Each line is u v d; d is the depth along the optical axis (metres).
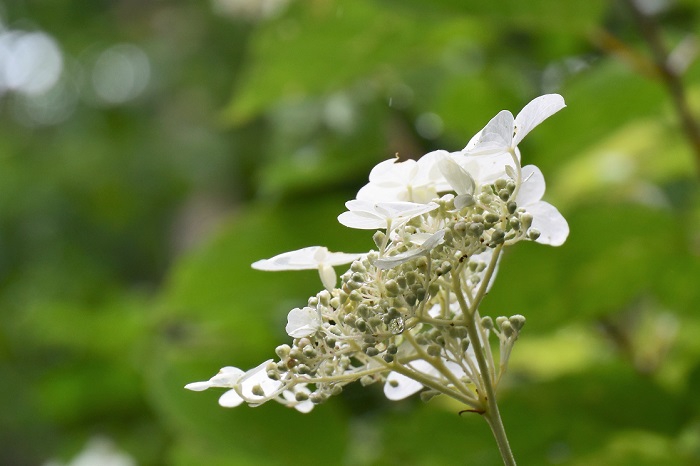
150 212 2.91
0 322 2.65
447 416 1.09
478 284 0.78
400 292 0.74
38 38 3.13
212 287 1.33
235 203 2.41
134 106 2.70
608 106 1.23
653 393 1.10
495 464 1.08
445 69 1.44
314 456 1.19
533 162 1.34
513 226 0.74
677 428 1.09
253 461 1.21
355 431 1.34
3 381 2.61
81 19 2.96
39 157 2.80
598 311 1.09
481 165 0.75
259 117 2.22
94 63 2.84
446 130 1.49
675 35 1.37
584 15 1.09
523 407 1.09
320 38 1.19
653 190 1.39
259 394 0.75
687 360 1.24
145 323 1.71
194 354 1.21
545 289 1.07
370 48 1.21
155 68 2.59
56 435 2.77
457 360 0.76
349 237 1.30
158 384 1.21
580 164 1.41
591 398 1.10
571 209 1.10
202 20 2.59
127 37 2.82
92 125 2.74
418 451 1.10
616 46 1.12
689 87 1.22
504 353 0.76
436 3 1.10
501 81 1.45
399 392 0.78
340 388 0.76
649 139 1.40
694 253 1.08
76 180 2.66
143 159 2.56
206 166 2.37
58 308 1.71
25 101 3.28
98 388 1.80
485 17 1.11
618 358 1.21
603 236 1.07
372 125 1.35
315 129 1.36
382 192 0.76
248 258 1.31
